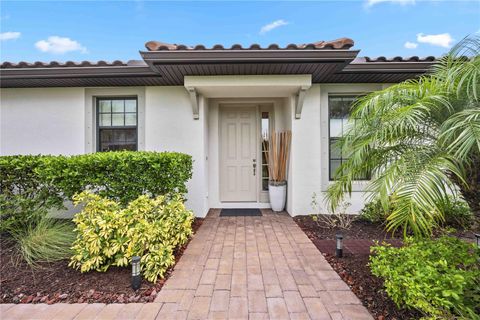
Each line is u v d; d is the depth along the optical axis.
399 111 2.04
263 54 3.54
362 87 4.84
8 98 4.86
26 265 2.68
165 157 3.65
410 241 2.34
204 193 4.95
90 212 2.70
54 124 4.87
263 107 5.80
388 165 2.13
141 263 2.43
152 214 2.88
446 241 2.33
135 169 3.57
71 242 2.99
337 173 2.71
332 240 3.57
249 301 2.08
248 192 5.79
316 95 4.89
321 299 2.10
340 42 3.54
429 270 1.75
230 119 5.79
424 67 4.06
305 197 4.94
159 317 1.88
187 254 3.07
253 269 2.67
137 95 4.91
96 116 4.96
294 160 4.93
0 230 3.20
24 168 3.55
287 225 4.33
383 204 1.78
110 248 2.52
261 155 5.78
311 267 2.71
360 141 2.31
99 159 3.52
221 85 4.22
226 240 3.58
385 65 4.06
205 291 2.24
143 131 4.90
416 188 1.69
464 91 1.97
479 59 1.82
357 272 2.56
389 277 1.86
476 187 1.99
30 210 3.38
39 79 4.36
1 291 2.22
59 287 2.28
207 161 5.41
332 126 5.01
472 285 1.71
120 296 2.15
